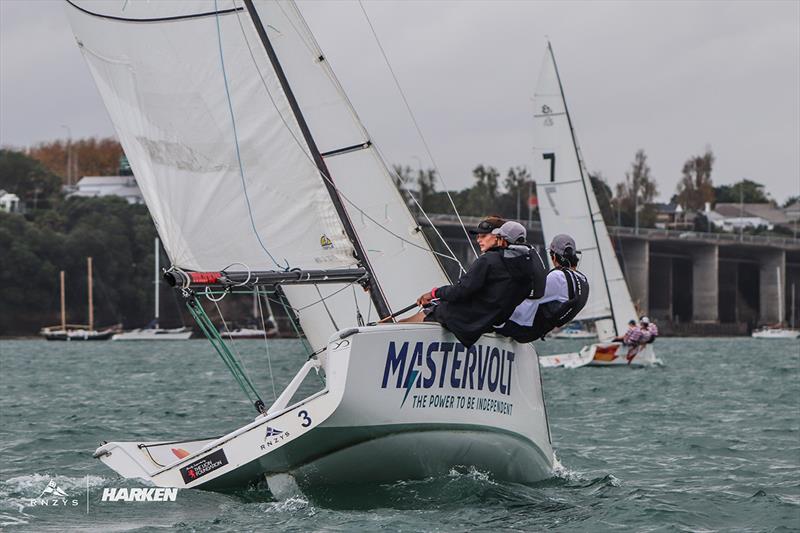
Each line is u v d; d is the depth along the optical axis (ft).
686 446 159.63
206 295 102.99
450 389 97.91
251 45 110.52
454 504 97.09
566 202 456.04
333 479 96.89
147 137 109.91
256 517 91.15
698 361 537.65
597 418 209.15
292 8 130.72
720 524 95.25
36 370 420.77
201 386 307.17
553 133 454.40
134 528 88.17
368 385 91.61
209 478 98.78
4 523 91.61
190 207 107.96
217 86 109.91
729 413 222.07
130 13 110.11
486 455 104.58
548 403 248.93
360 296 123.95
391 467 98.07
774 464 140.26
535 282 97.91
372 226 130.62
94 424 188.44
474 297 96.02
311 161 110.52
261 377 350.84
